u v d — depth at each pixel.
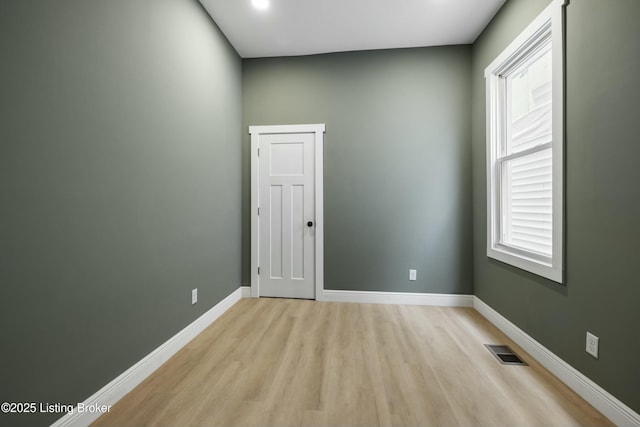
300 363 1.92
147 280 1.79
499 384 1.70
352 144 3.17
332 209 3.21
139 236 1.71
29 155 1.11
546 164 1.99
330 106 3.19
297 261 3.28
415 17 2.58
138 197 1.70
